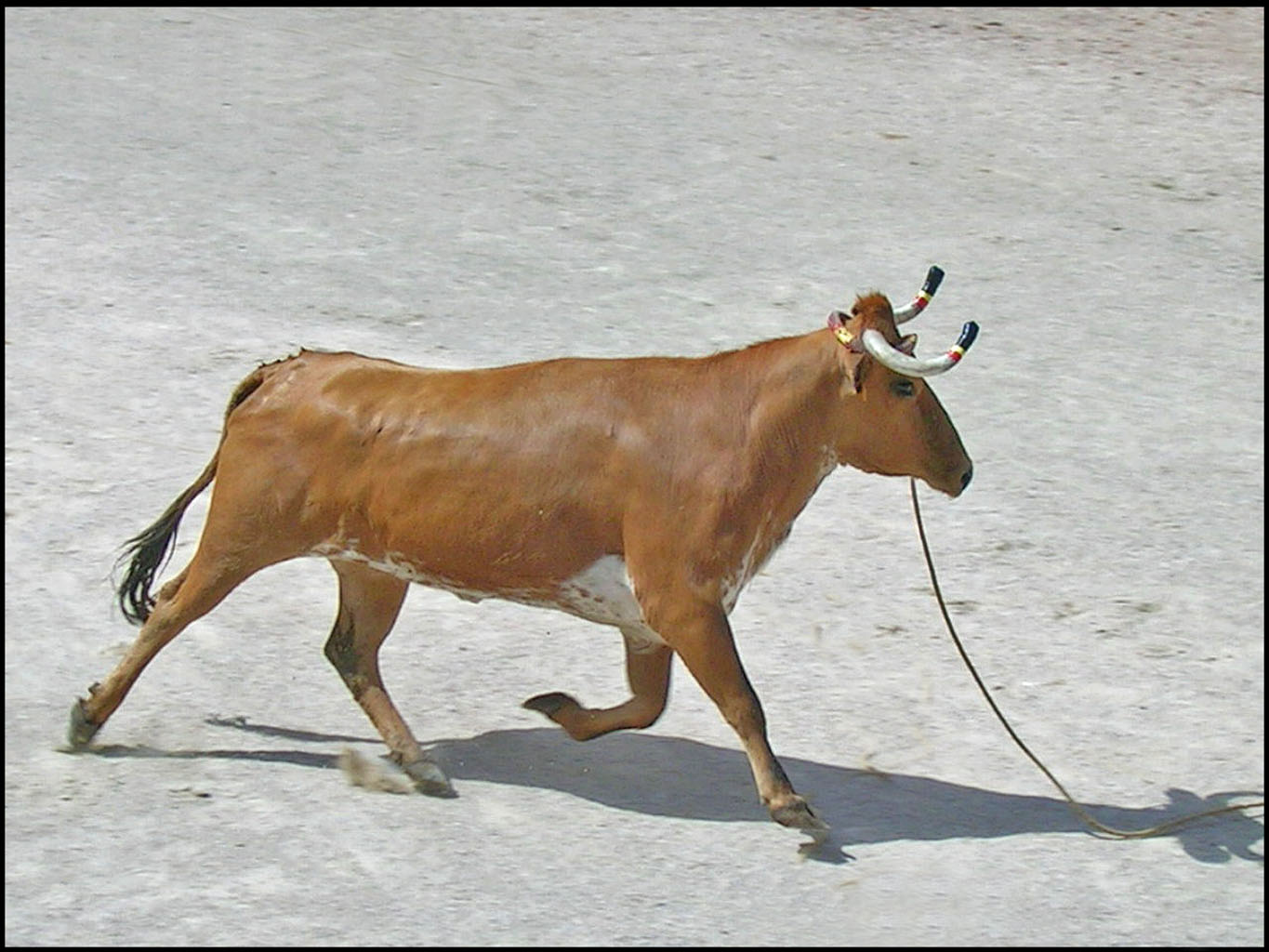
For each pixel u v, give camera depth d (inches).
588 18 908.6
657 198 699.4
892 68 859.4
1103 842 349.7
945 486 351.6
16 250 617.6
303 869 327.6
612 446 341.7
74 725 366.0
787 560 467.8
